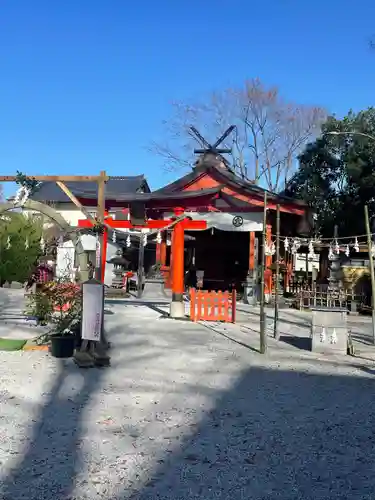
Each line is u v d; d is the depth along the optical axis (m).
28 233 24.80
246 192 24.22
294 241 20.36
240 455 4.57
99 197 9.66
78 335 9.08
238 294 28.03
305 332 13.56
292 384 7.38
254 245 23.80
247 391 6.86
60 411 5.64
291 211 24.47
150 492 3.74
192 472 4.14
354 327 15.91
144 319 14.70
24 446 4.54
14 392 6.31
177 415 5.67
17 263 24.72
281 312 19.70
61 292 10.12
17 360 8.23
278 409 6.06
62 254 20.98
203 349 10.02
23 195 9.76
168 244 27.06
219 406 6.09
